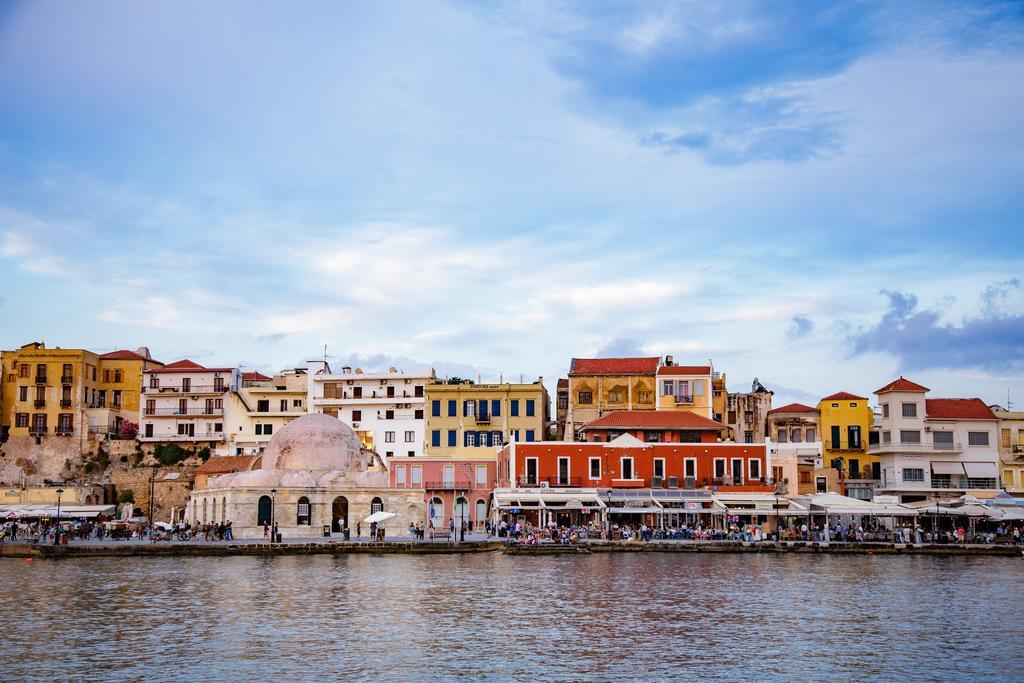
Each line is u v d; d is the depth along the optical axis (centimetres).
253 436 16038
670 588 6712
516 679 4078
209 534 11544
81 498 14538
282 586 6856
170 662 4334
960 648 4684
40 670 4184
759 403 15638
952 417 12938
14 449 15850
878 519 12225
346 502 12569
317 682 4006
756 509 10575
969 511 10219
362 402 15588
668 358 15100
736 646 4706
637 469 11712
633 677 4112
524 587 6756
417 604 5947
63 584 7056
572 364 14738
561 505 10988
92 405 16438
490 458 13212
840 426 13812
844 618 5475
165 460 15912
